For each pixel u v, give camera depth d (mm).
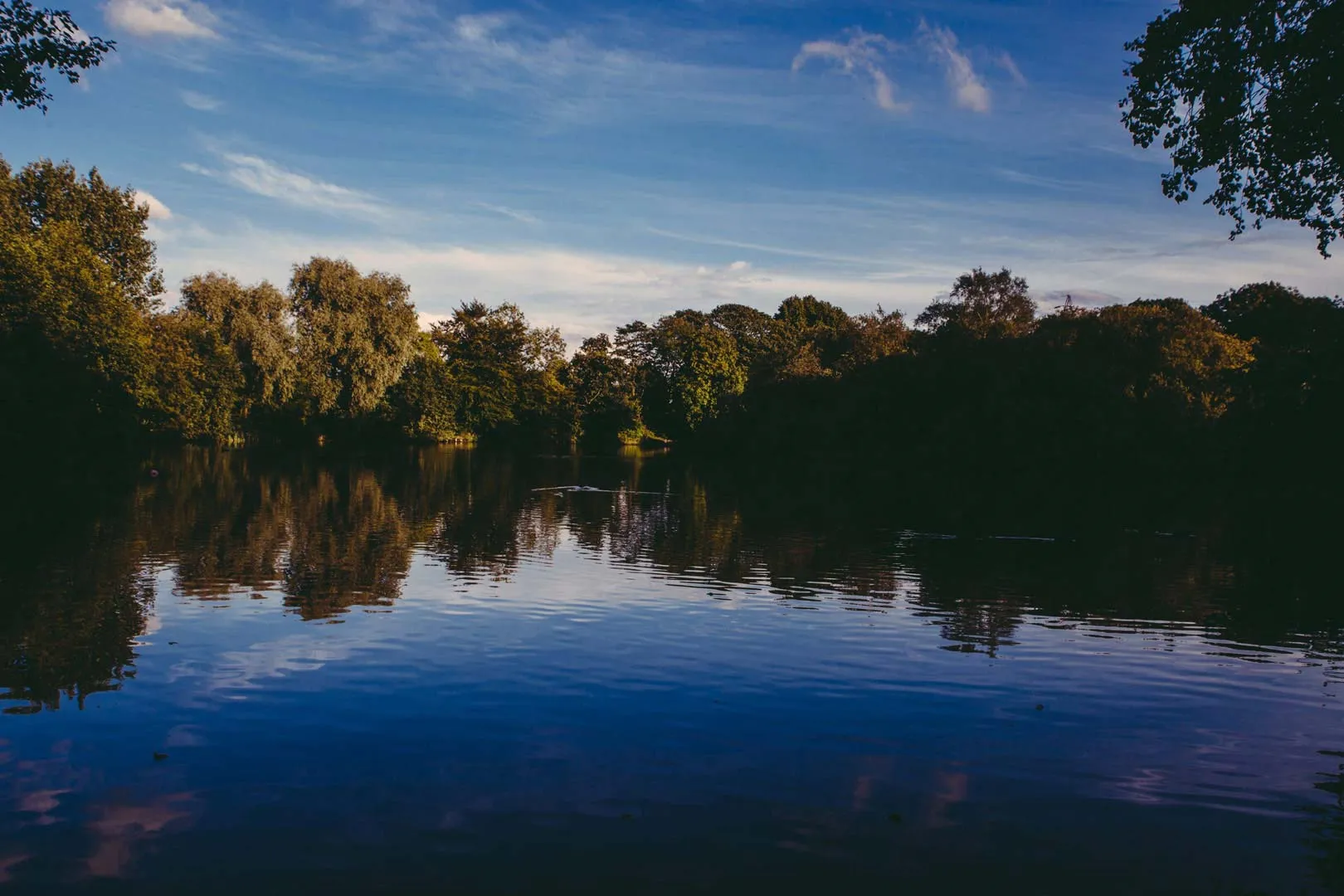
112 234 61875
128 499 33562
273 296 72312
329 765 8719
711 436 86312
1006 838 7473
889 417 65062
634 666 12312
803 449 73375
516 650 13031
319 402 74250
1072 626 15180
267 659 12367
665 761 8969
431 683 11398
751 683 11633
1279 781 8766
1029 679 12031
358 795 8047
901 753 9289
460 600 16594
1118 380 51469
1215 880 6855
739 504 37062
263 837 7234
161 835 7242
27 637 13305
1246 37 11883
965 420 56812
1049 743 9664
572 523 29281
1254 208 12891
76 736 9383
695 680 11703
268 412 75062
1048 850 7289
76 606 15461
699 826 7562
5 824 7402
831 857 7086
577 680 11617
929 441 59031
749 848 7207
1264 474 41219
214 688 11039
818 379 76312
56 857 6875
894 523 30156
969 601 17062
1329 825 7809
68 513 28938
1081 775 8820
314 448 80188
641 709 10516
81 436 44406
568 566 20703
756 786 8391
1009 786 8531
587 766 8805
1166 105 13008
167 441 72438
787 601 16875
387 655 12648
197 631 13820
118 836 7215
